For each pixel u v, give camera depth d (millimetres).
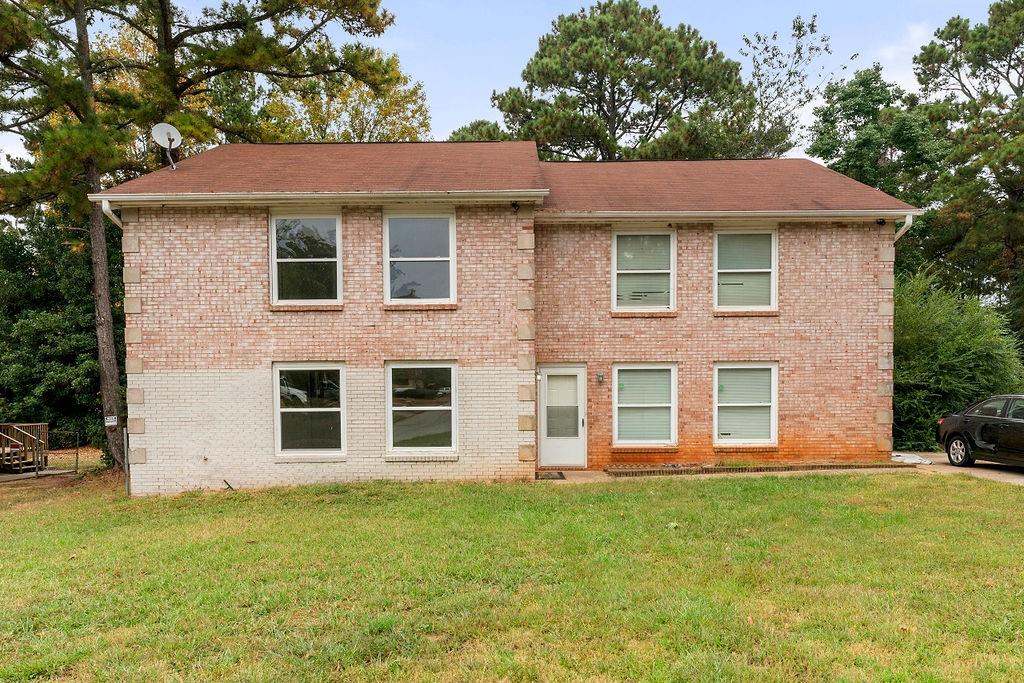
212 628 5316
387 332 11891
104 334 15703
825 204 13109
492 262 11883
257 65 15539
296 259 11844
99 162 13328
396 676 4473
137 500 11188
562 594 5871
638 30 31594
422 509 9469
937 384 15562
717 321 13359
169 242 11641
